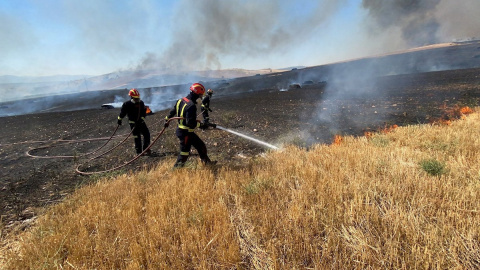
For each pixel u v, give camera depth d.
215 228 2.71
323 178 3.78
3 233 3.23
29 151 8.06
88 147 8.24
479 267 1.99
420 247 2.20
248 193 3.54
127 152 7.18
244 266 2.30
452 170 3.73
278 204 3.18
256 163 5.01
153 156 6.63
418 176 3.62
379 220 2.64
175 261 2.34
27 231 3.22
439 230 2.37
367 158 4.60
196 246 2.45
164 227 2.82
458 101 11.48
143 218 3.16
